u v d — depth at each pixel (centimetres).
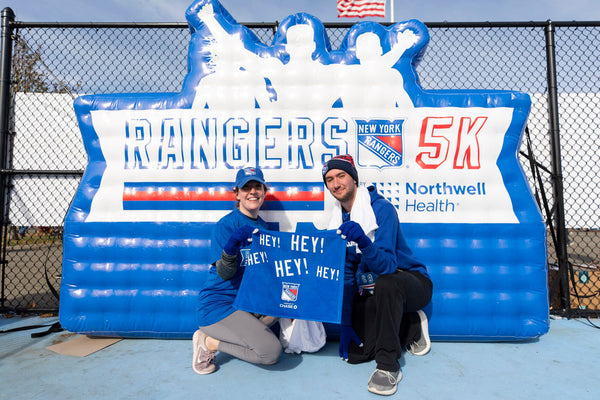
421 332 238
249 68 286
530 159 331
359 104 281
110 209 280
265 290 205
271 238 208
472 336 262
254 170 241
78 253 275
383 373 185
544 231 267
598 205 441
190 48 293
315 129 281
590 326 300
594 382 199
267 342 202
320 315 197
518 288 262
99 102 287
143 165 283
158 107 285
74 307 270
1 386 195
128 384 197
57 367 220
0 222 349
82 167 452
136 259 276
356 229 193
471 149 275
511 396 183
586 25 347
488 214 271
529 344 260
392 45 282
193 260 276
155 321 270
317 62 284
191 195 280
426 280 226
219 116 284
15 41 365
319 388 192
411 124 278
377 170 277
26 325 307
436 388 192
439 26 345
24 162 446
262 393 187
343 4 521
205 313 211
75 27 359
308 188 279
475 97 277
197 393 187
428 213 273
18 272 556
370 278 224
